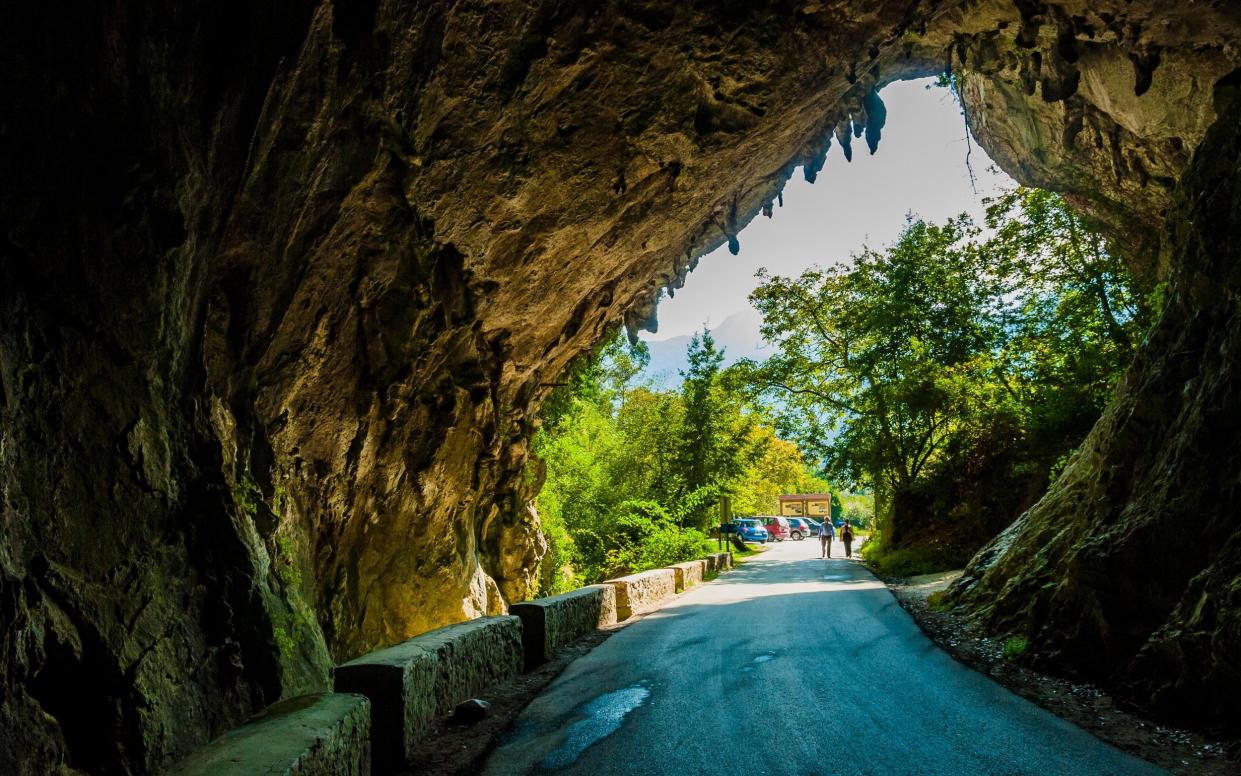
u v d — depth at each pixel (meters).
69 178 3.68
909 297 25.09
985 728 5.59
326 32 5.48
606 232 11.31
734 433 34.19
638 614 13.93
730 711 6.31
